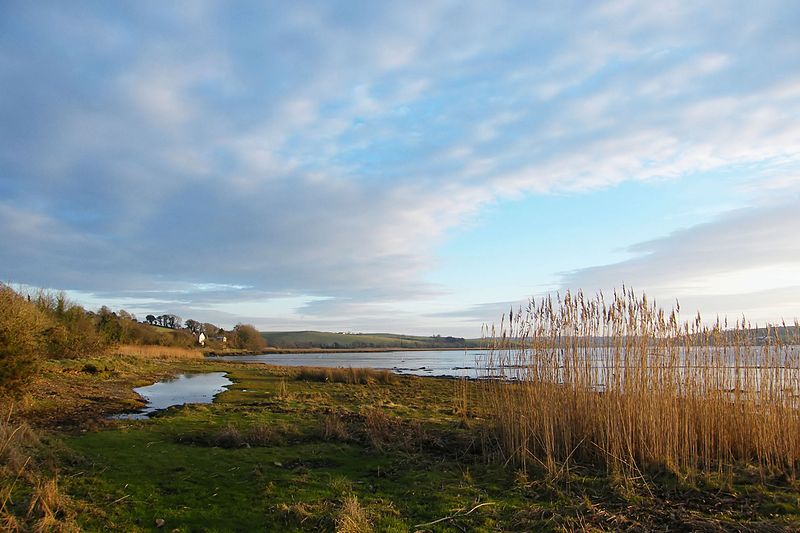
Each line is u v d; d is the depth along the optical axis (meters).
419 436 11.50
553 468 8.55
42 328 17.44
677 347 9.73
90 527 6.31
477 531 6.34
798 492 7.69
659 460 8.78
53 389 20.58
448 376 40.12
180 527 6.43
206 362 56.12
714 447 9.77
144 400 21.34
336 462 9.70
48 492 6.89
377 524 6.54
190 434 12.20
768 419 9.23
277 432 12.21
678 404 9.53
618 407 9.30
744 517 6.80
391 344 164.62
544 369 10.24
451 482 8.27
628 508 7.09
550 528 6.39
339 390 25.25
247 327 123.56
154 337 73.06
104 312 52.81
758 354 9.63
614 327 9.75
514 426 9.91
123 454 10.05
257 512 6.91
